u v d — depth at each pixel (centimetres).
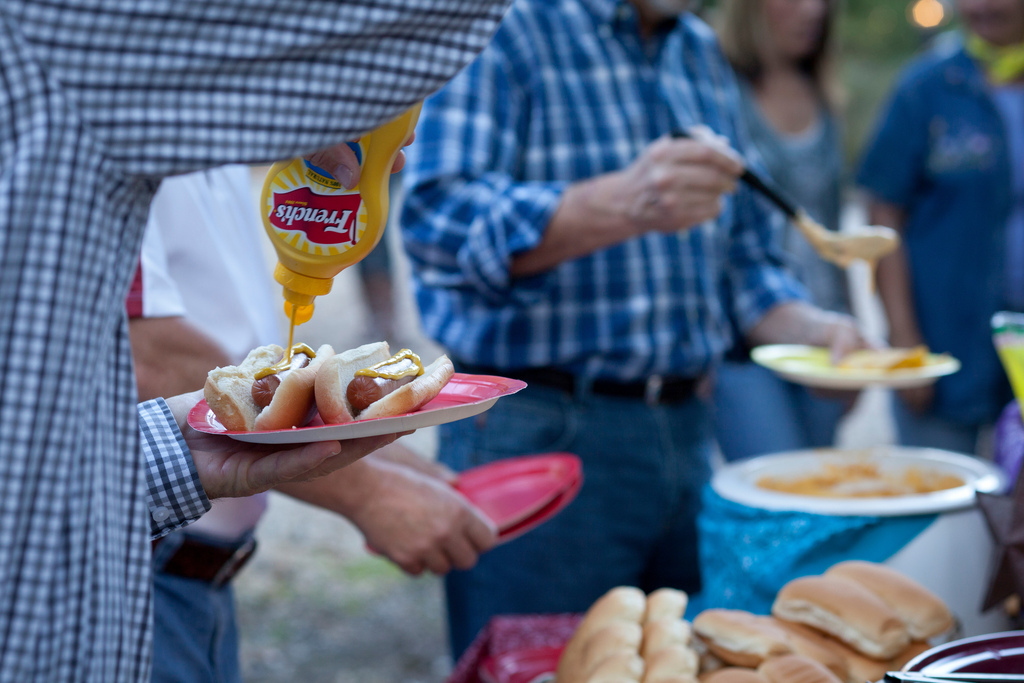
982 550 137
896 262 337
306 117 60
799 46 308
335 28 59
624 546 194
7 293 56
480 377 93
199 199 138
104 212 58
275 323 156
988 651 95
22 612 59
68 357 58
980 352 325
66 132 56
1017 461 149
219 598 138
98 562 62
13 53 55
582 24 192
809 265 312
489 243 170
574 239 169
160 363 123
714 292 207
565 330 185
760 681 108
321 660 334
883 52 1468
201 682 132
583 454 189
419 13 61
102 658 63
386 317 663
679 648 114
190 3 56
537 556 190
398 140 81
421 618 368
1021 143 325
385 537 131
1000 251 323
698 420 205
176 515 87
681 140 159
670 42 203
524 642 144
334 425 78
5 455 57
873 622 115
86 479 61
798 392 292
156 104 57
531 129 189
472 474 154
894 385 190
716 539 154
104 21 55
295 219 83
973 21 318
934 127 325
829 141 322
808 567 137
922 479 160
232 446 90
